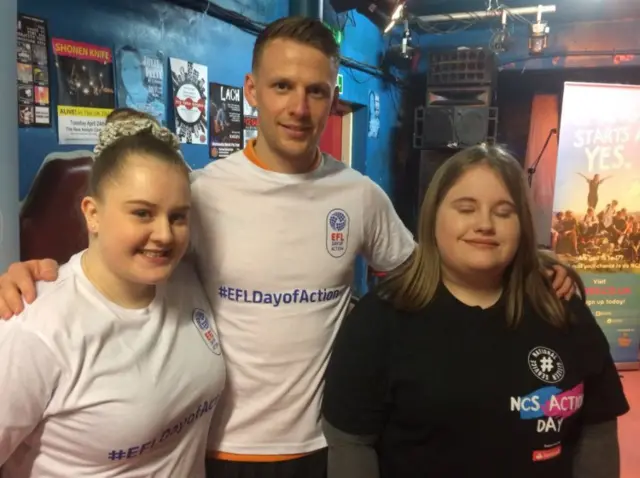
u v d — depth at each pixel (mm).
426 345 1107
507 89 5801
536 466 1084
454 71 5254
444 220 1125
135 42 2262
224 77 2891
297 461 1308
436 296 1146
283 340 1271
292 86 1227
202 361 1111
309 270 1295
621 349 4344
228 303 1268
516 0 5137
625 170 4277
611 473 1179
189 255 1281
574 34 5379
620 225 4301
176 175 986
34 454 992
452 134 5270
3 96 1487
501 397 1069
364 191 1393
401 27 5668
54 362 917
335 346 1195
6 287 953
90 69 2045
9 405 891
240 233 1267
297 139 1250
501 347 1108
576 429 1186
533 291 1158
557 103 5664
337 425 1151
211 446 1297
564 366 1117
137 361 994
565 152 4281
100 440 958
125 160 959
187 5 2562
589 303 4305
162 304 1076
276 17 3410
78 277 996
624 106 4234
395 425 1135
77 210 2012
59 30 1910
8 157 1525
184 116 2588
